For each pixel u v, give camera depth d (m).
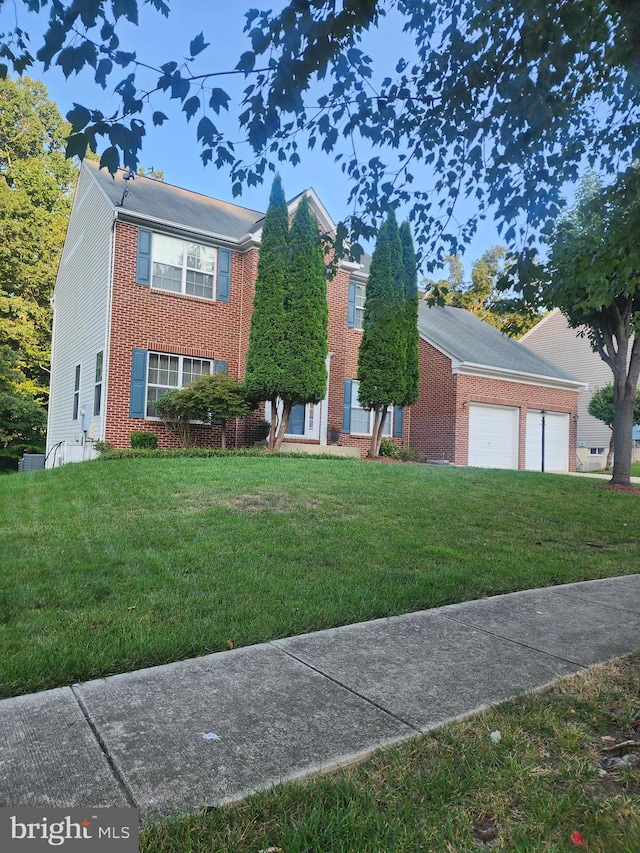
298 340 12.57
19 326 24.20
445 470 11.80
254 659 3.30
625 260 5.00
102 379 12.90
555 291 5.66
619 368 12.82
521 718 2.65
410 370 14.78
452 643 3.64
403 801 2.05
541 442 19.98
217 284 14.27
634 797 2.10
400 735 2.48
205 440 13.77
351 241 5.40
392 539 6.34
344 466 10.91
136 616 3.87
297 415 15.22
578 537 7.32
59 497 7.73
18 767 2.17
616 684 3.06
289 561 5.35
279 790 2.07
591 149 4.99
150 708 2.68
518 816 2.00
